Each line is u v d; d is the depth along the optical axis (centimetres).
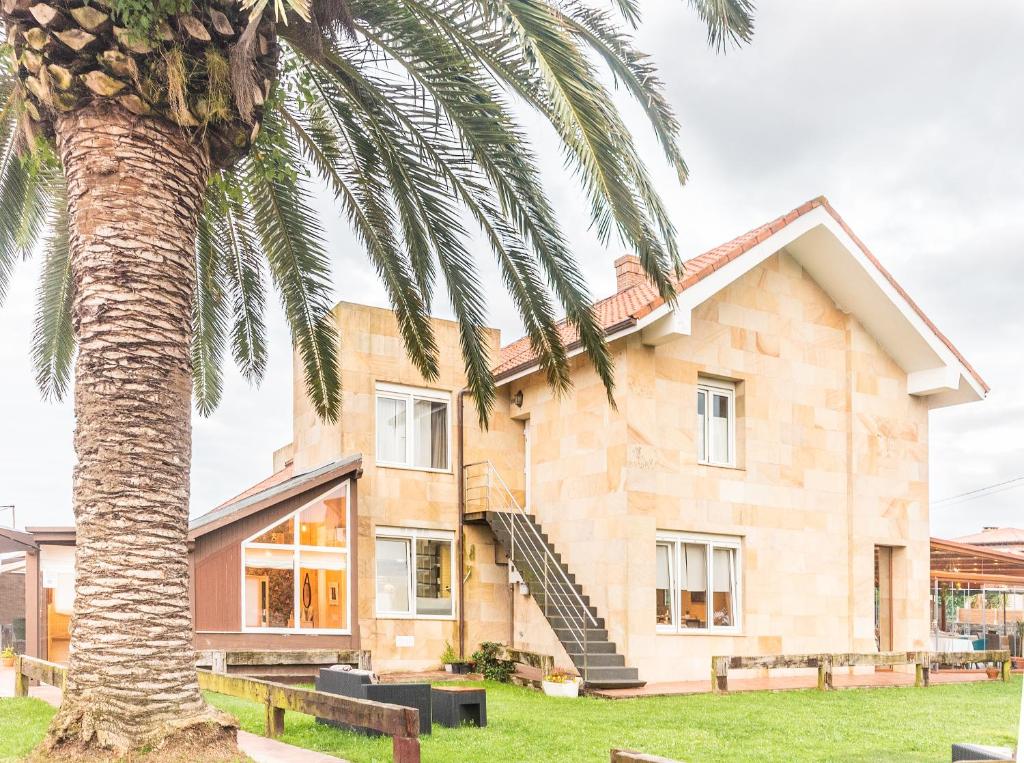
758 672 1766
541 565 1736
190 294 695
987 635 2588
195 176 700
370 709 695
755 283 1864
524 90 871
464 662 1744
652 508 1647
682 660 1661
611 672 1521
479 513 1825
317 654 1334
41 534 1436
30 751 650
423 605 1823
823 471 1903
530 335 1111
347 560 1670
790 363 1889
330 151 1054
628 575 1602
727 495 1759
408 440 1852
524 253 1063
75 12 638
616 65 902
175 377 666
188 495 674
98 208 657
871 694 1517
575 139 715
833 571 1883
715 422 1814
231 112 712
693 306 1630
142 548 633
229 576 1535
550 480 1823
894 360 2044
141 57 657
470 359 1114
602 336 1056
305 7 627
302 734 899
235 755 641
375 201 1080
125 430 639
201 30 670
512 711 1188
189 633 658
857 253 1866
